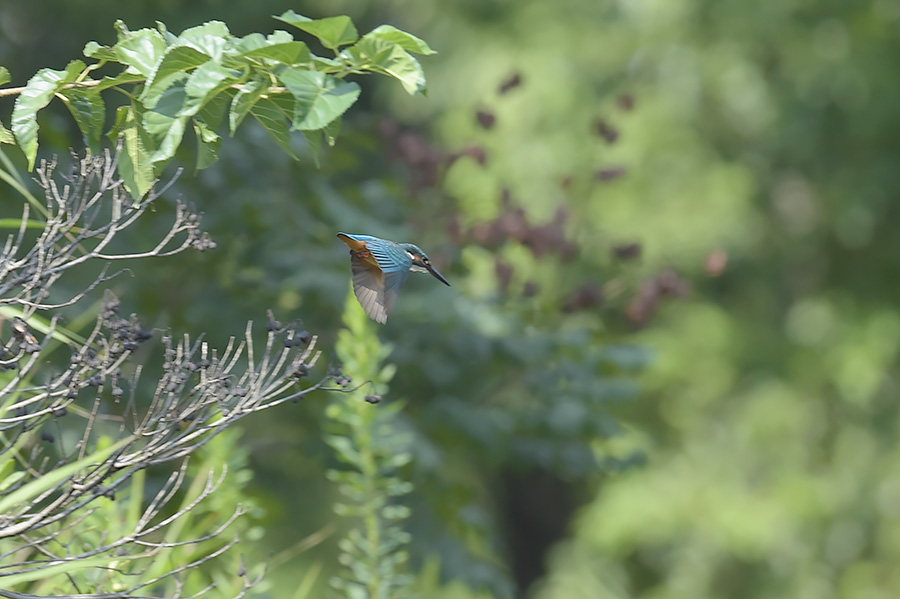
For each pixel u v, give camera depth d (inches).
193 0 733.3
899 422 885.8
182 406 197.8
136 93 196.1
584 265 601.9
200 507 284.0
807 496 862.5
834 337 855.7
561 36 835.4
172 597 229.6
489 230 435.8
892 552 885.2
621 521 872.3
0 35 668.7
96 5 671.8
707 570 895.7
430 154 462.9
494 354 411.5
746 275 866.1
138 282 410.3
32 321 225.8
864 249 858.1
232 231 404.8
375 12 899.4
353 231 421.7
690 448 889.5
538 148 801.6
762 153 850.8
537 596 923.4
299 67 182.4
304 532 764.0
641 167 813.2
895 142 826.2
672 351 831.7
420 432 415.5
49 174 196.1
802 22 807.7
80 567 196.9
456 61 861.8
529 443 426.9
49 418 207.3
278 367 195.2
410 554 404.8
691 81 828.0
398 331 416.2
